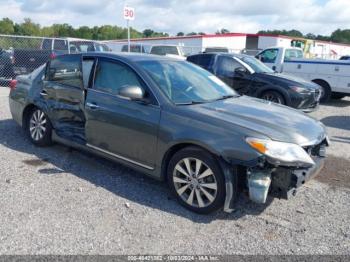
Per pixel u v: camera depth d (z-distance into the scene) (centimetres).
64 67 526
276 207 404
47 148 571
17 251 305
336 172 526
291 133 370
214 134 363
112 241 325
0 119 755
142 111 415
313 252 322
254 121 382
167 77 447
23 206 380
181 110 394
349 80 1187
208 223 364
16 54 1331
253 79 941
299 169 356
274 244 332
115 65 463
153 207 391
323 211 399
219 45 3584
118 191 427
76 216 365
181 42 3503
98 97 465
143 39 3641
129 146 432
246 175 360
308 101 901
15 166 492
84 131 489
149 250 315
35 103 561
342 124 898
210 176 370
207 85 485
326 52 4459
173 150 400
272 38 3841
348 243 338
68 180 452
